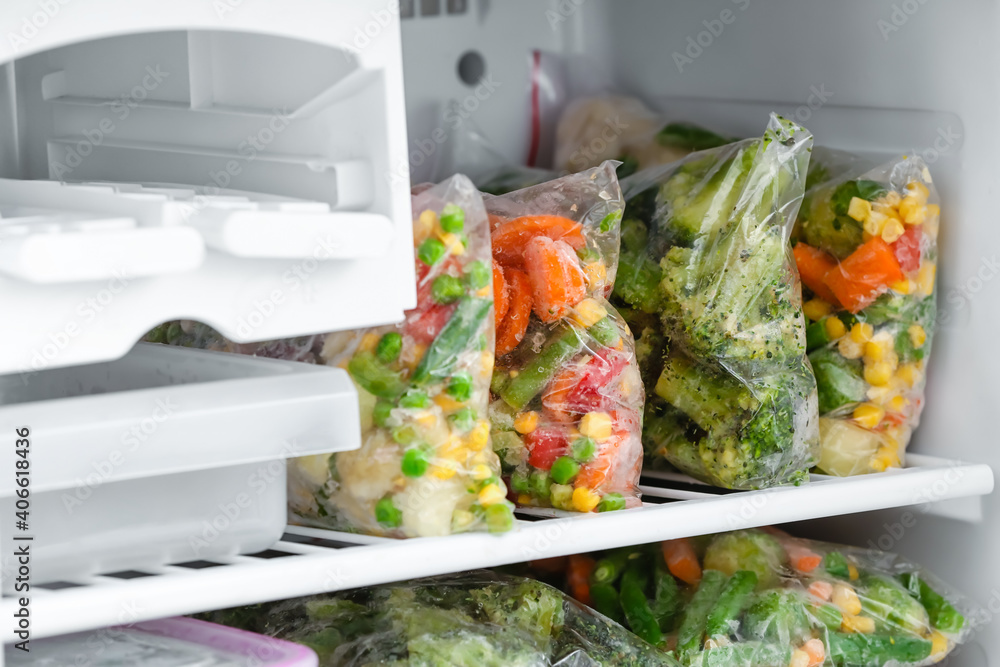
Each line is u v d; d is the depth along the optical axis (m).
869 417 1.08
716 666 0.97
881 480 1.01
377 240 0.71
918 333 1.08
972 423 1.10
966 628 1.08
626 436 0.94
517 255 0.95
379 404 0.83
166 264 0.63
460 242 0.83
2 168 1.04
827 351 1.09
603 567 1.10
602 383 0.94
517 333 0.93
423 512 0.81
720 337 0.98
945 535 1.13
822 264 1.10
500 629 0.90
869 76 1.18
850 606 1.06
